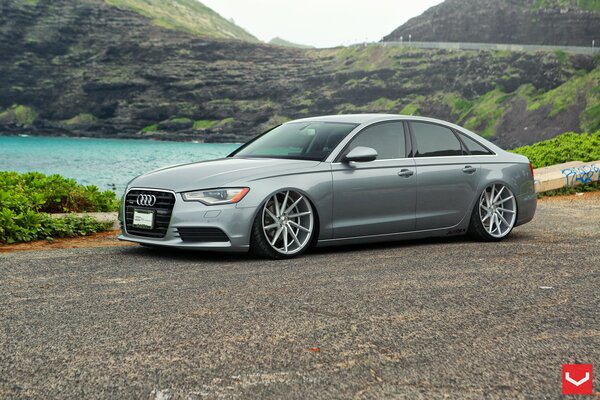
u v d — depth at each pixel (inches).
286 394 102.6
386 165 259.1
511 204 293.4
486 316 152.1
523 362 119.8
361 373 112.8
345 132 260.1
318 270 209.3
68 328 138.6
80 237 304.8
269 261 227.8
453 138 285.3
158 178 242.7
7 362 116.8
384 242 280.8
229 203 227.5
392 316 151.1
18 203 311.3
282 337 133.4
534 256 237.6
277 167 239.9
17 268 208.2
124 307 157.0
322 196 242.4
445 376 111.9
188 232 229.1
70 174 2138.3
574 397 103.1
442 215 273.6
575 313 155.6
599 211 402.9
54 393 102.3
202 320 145.6
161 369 113.6
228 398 100.7
